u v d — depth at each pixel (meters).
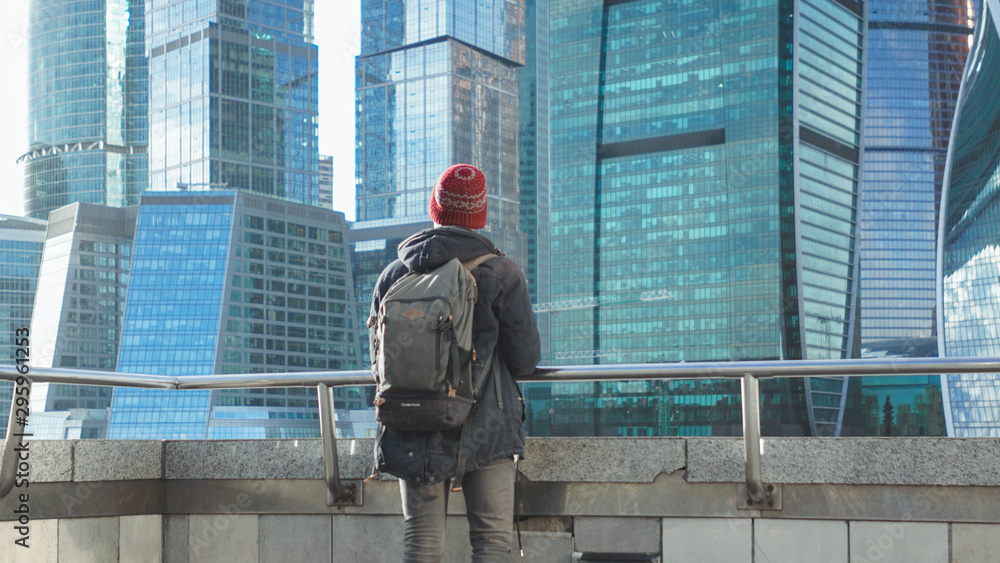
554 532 4.27
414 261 3.42
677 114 177.12
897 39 183.00
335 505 4.53
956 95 182.88
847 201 176.38
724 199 169.75
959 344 163.88
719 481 4.12
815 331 162.88
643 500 4.20
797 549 4.04
